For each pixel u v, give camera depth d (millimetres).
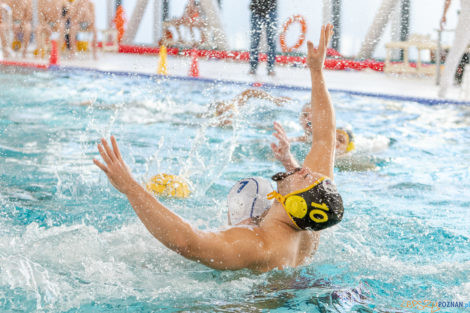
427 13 22234
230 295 3297
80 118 9578
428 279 3680
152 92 12828
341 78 18250
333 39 22703
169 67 17828
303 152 7672
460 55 13648
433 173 6980
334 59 22359
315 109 4254
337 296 3342
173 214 3275
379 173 6961
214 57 19859
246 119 10023
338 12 22141
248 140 8438
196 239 3277
